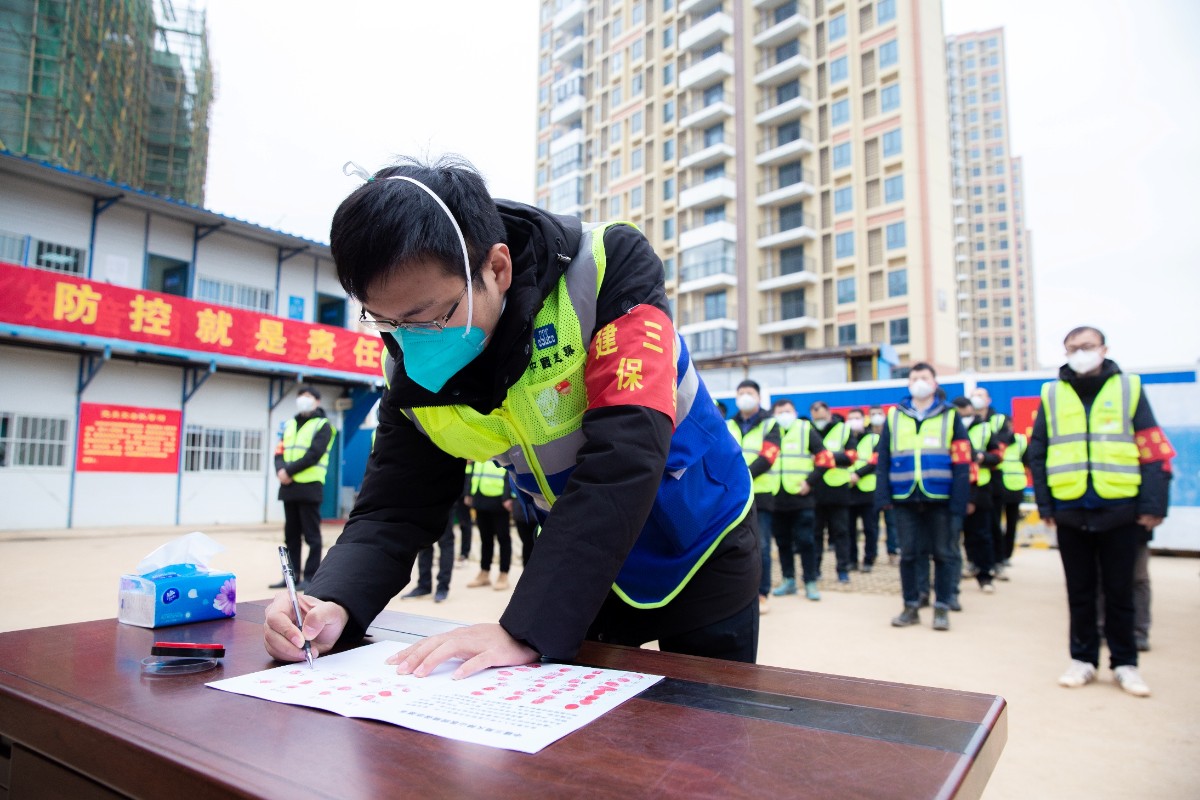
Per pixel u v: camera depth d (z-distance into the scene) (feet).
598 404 3.39
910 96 89.20
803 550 19.06
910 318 86.89
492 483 19.43
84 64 50.93
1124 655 10.75
